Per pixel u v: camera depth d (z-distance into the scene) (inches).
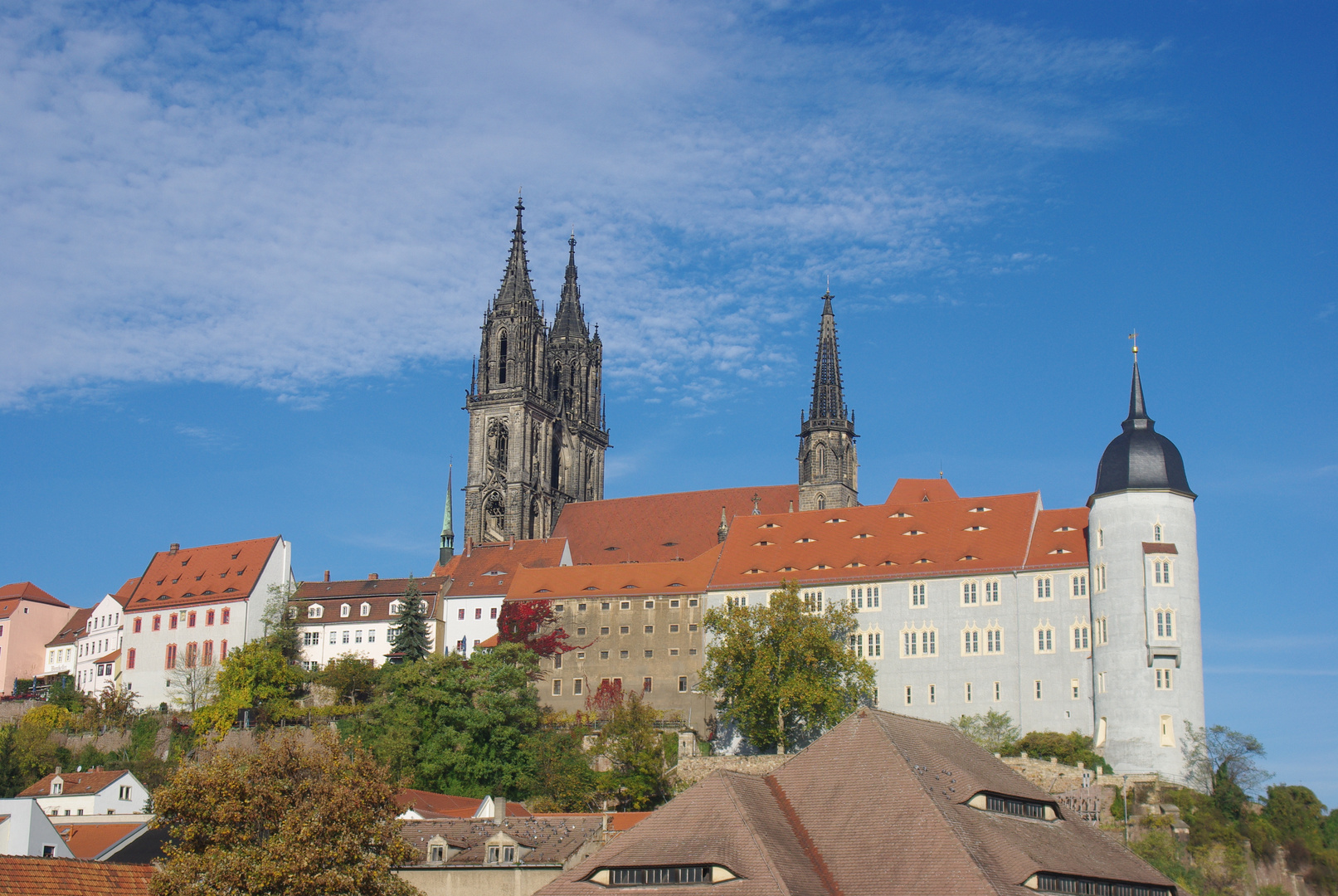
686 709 7726.4
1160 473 6756.9
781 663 6653.5
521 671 7682.1
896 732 3821.4
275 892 3380.9
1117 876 3560.5
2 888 3376.0
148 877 3659.0
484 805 5575.8
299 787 3622.0
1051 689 6943.9
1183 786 6220.5
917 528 7642.7
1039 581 7086.6
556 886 3427.7
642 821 3558.1
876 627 7372.1
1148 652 6560.0
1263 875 5792.3
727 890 3275.1
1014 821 3654.0
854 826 3511.3
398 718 7052.2
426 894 4325.8
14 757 7445.9
